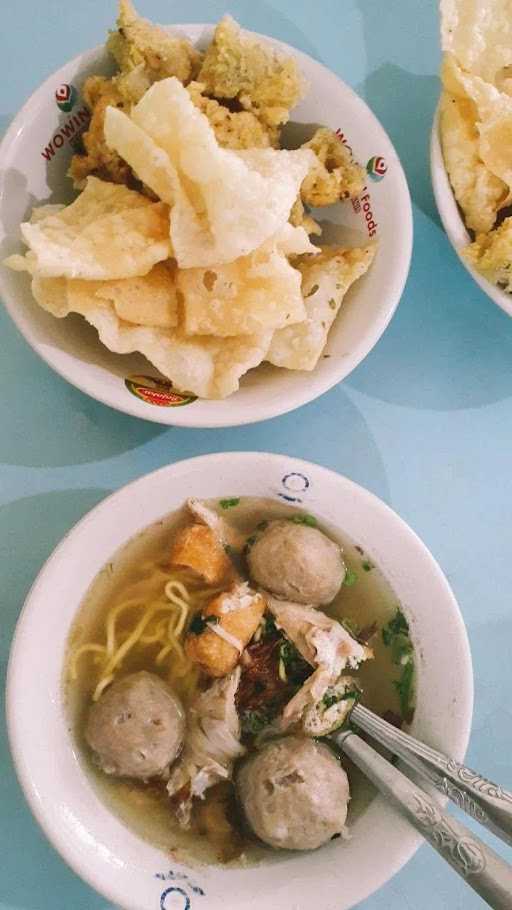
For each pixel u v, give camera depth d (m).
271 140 0.36
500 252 0.35
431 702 0.33
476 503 0.39
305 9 0.41
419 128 0.41
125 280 0.32
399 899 0.36
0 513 0.36
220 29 0.34
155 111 0.31
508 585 0.39
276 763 0.32
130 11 0.33
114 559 0.34
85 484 0.37
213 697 0.34
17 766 0.30
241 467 0.33
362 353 0.34
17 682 0.30
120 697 0.33
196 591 0.36
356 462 0.39
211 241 0.32
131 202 0.33
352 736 0.34
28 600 0.31
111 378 0.32
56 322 0.33
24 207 0.33
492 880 0.28
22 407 0.37
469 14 0.37
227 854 0.33
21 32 0.39
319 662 0.34
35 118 0.33
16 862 0.34
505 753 0.38
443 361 0.40
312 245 0.35
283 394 0.33
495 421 0.40
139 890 0.31
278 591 0.34
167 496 0.33
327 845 0.32
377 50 0.41
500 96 0.36
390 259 0.35
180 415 0.32
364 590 0.36
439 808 0.30
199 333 0.33
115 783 0.33
